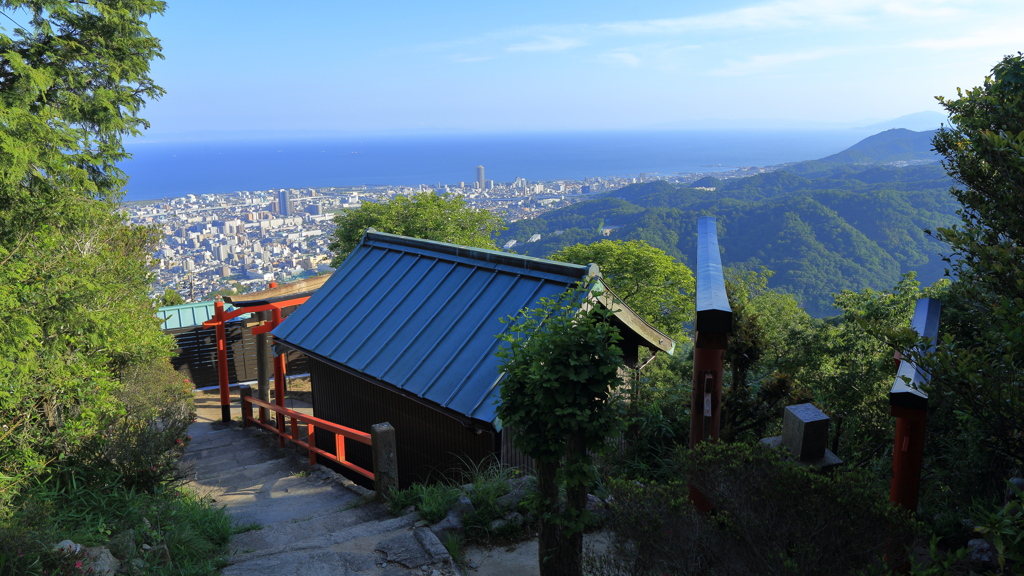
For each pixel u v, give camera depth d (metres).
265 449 11.40
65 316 7.50
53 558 4.45
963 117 6.22
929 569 2.84
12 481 6.30
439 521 5.94
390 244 11.73
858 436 9.10
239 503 8.12
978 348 3.94
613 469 7.20
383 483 7.19
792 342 14.09
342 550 5.51
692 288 30.48
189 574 5.00
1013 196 5.08
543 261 9.00
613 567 4.27
